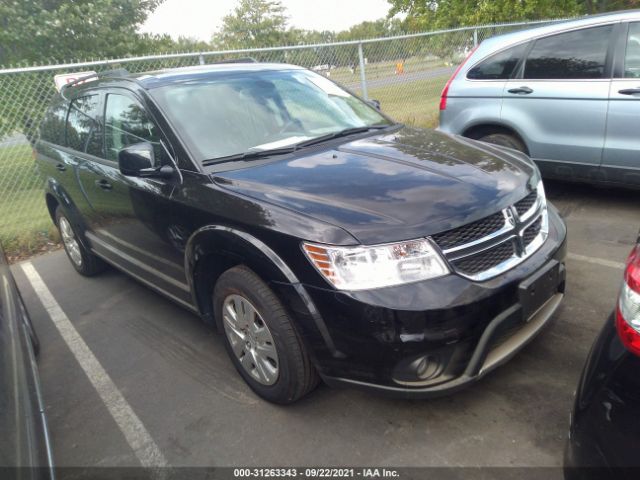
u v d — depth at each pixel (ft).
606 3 45.34
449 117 18.61
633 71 14.37
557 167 16.34
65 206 14.92
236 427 8.84
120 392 10.35
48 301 15.28
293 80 12.62
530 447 7.61
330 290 7.27
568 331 10.23
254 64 13.02
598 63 15.03
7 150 22.02
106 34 41.83
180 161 9.82
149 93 10.78
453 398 8.80
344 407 8.93
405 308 6.96
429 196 7.90
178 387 10.22
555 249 8.70
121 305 14.29
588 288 11.74
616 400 5.09
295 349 8.06
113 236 12.94
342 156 9.69
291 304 7.70
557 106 15.76
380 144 10.36
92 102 13.20
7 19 38.70
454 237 7.50
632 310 5.31
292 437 8.43
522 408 8.38
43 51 39.73
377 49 29.48
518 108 16.71
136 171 9.56
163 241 10.57
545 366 9.29
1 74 20.59
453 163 9.20
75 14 40.60
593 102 15.01
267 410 9.13
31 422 5.81
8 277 9.81
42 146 16.17
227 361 10.85
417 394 7.31
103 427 9.39
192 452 8.45
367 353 7.25
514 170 9.24
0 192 22.12
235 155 9.94
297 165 9.37
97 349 12.12
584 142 15.43
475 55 17.99
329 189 8.31
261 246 7.93
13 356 6.51
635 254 5.68
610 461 5.00
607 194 17.48
